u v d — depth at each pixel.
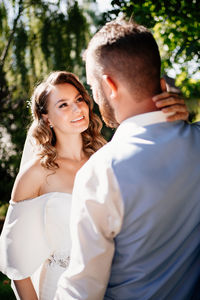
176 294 1.19
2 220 6.77
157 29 3.07
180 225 1.12
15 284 1.68
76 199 1.11
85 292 1.10
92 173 1.09
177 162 1.09
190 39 2.80
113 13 3.20
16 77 6.98
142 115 1.12
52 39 6.98
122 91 1.14
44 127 1.90
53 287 1.73
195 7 2.79
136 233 1.08
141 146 1.08
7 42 7.01
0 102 7.02
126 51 1.10
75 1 6.99
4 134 7.24
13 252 1.64
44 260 1.72
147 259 1.11
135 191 1.04
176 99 1.14
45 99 1.88
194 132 1.17
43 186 1.82
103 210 1.05
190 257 1.18
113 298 1.17
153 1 2.92
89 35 7.05
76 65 7.06
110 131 6.00
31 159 1.93
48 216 1.75
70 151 1.94
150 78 1.12
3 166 7.16
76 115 1.85
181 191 1.09
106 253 1.07
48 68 6.89
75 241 1.11
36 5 7.00
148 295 1.13
